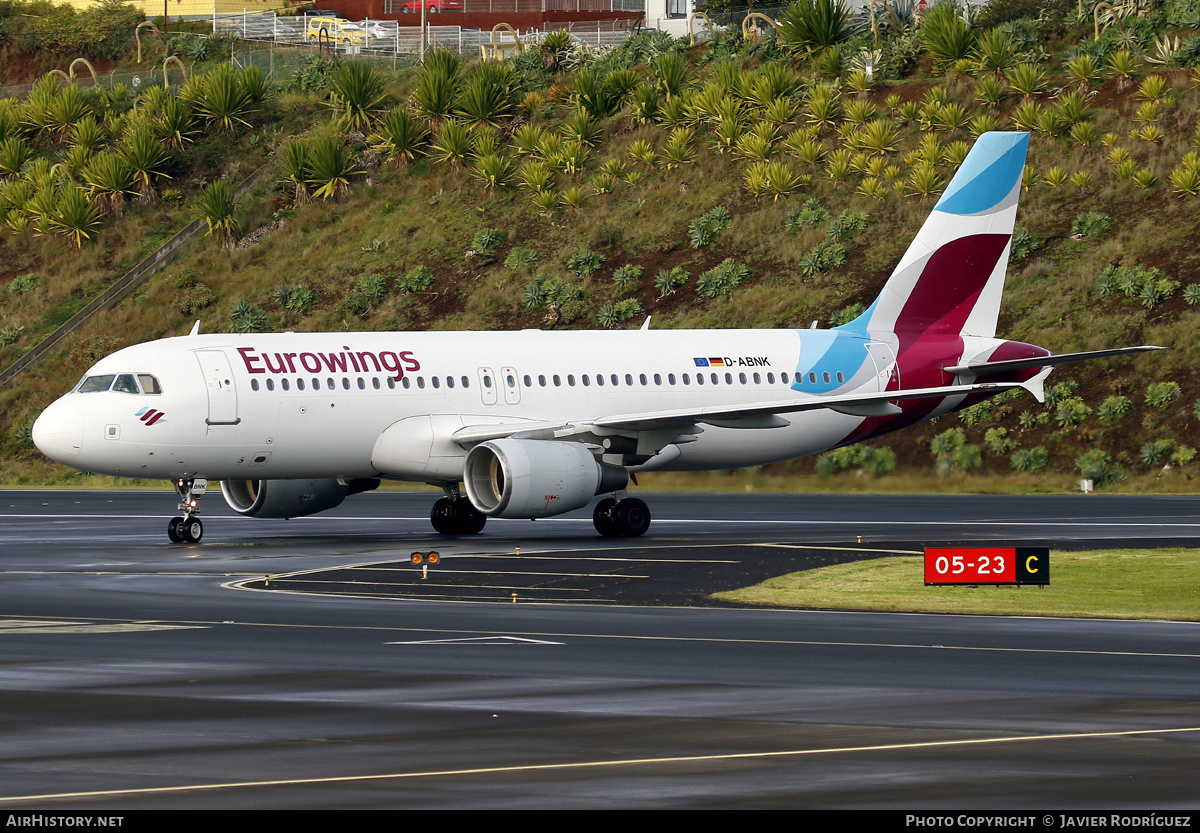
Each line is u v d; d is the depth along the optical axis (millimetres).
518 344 140750
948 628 75500
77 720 50125
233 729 48562
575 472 126750
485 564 105938
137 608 83250
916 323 156500
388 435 131875
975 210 157125
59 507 179875
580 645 68625
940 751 45000
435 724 49375
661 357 145500
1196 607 84188
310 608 83375
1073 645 69125
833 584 94625
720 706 52750
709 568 102812
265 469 129750
